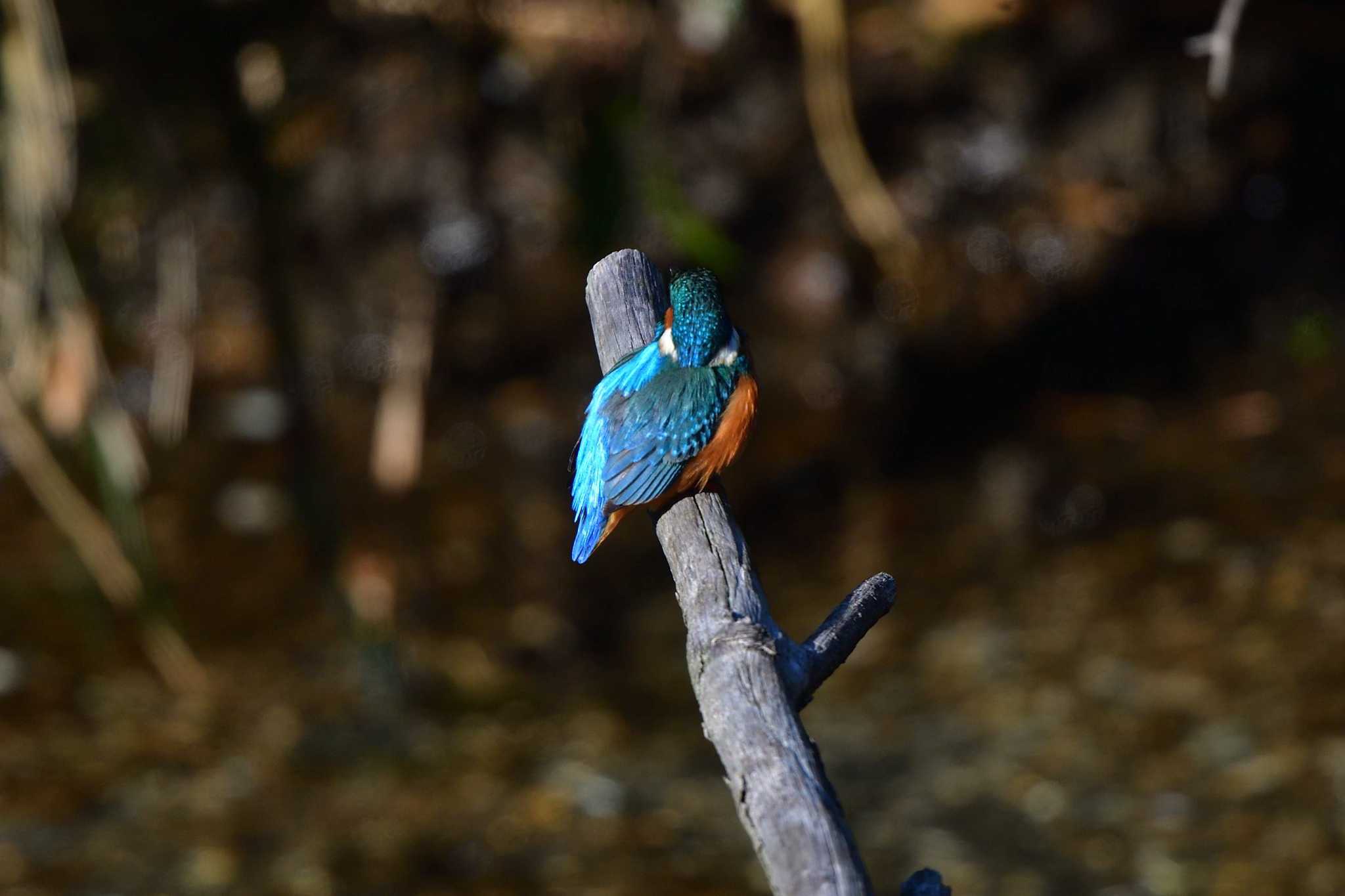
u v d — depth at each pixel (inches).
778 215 648.4
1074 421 574.9
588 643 482.0
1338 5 641.0
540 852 388.2
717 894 368.5
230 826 402.0
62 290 328.8
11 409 329.7
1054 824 384.8
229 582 510.0
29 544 523.5
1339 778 387.5
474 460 577.6
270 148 458.3
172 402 518.9
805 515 536.1
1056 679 442.6
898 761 417.4
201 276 621.9
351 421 603.5
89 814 405.7
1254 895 352.5
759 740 124.6
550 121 452.8
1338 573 470.3
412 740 439.5
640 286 231.1
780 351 617.9
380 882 378.0
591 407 225.0
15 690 456.8
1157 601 471.8
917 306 625.3
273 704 454.9
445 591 505.0
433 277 633.6
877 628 476.7
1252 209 639.8
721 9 461.4
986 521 523.5
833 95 341.7
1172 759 404.8
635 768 422.6
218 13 409.4
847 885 110.4
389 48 552.7
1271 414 567.2
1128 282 628.1
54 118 311.7
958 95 665.6
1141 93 658.2
